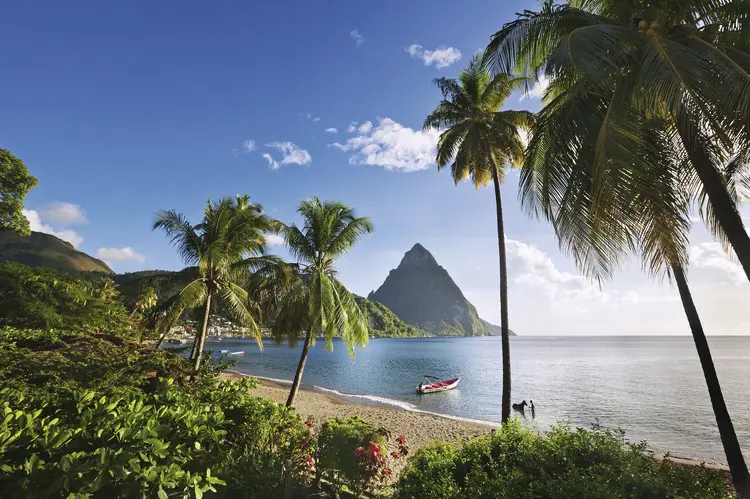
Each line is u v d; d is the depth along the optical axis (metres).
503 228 13.98
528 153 7.86
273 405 6.99
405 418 21.28
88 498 2.74
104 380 7.06
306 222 17.14
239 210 18.84
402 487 4.58
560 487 3.35
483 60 8.30
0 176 18.97
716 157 6.43
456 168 15.29
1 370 6.20
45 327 14.28
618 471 3.70
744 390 30.30
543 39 7.52
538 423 21.36
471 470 4.32
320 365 61.03
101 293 21.09
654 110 5.31
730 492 3.80
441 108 14.70
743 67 5.17
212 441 5.07
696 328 7.97
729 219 5.76
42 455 3.12
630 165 5.18
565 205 6.57
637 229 5.68
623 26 6.26
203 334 16.45
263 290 18.27
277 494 4.50
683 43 5.75
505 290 13.66
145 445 3.39
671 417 21.84
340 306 16.27
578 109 6.41
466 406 27.14
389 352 102.25
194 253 16.70
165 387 6.55
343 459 5.57
